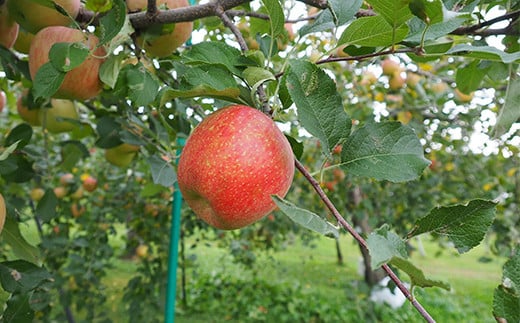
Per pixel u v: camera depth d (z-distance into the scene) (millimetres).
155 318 3662
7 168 1519
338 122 856
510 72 1142
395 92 3354
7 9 1318
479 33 1030
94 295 3883
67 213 3447
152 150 2014
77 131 2287
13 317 1072
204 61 942
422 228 779
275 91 948
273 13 970
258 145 869
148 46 1434
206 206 957
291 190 4562
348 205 4297
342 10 1017
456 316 5129
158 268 4008
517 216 3893
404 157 844
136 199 3986
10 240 1397
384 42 941
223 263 6777
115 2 1004
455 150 3977
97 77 1261
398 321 4039
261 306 5137
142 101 1086
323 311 4832
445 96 3137
